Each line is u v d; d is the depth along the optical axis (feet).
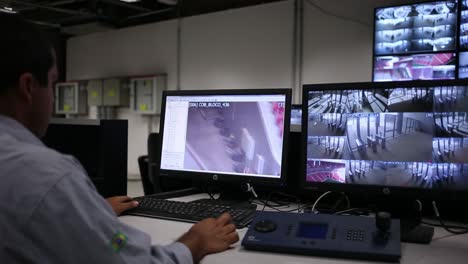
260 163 5.02
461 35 12.60
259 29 18.47
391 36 13.64
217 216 4.35
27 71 2.62
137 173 22.80
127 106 23.48
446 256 3.34
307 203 5.57
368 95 4.34
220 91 5.33
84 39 25.86
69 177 2.41
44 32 2.82
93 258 2.37
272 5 18.02
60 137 5.48
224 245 3.48
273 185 4.98
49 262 2.27
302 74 17.22
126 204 4.74
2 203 2.26
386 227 3.39
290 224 3.75
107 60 24.64
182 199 5.78
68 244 2.30
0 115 2.61
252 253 3.43
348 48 16.02
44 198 2.28
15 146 2.45
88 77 25.76
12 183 2.29
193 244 3.28
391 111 4.24
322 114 4.53
